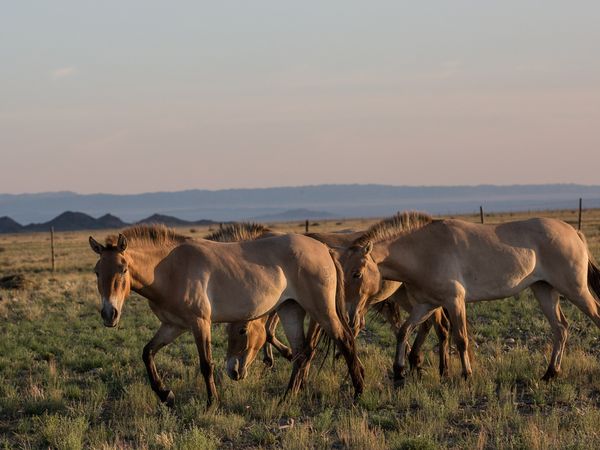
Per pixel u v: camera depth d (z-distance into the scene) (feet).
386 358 72.90
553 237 64.69
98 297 130.82
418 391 58.80
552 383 60.64
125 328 96.68
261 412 55.26
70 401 60.90
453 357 72.23
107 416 56.70
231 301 58.59
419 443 44.50
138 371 71.05
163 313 59.00
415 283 65.21
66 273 195.93
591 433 45.80
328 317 61.00
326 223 609.83
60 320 105.70
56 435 49.78
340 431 49.06
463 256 63.93
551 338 83.15
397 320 77.71
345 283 64.85
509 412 52.03
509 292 64.64
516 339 84.02
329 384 61.72
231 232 70.13
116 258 54.65
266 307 59.67
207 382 57.98
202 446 45.73
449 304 63.72
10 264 249.75
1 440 50.16
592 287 67.62
